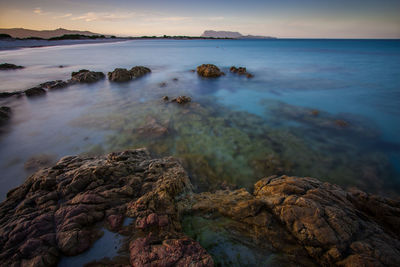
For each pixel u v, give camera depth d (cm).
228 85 2166
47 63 3331
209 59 4228
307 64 3569
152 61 3872
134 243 368
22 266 324
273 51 6172
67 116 1277
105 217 431
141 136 1020
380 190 705
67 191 486
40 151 902
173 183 546
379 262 346
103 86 2028
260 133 1090
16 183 720
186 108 1428
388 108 1468
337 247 378
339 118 1303
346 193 590
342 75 2630
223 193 635
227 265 366
